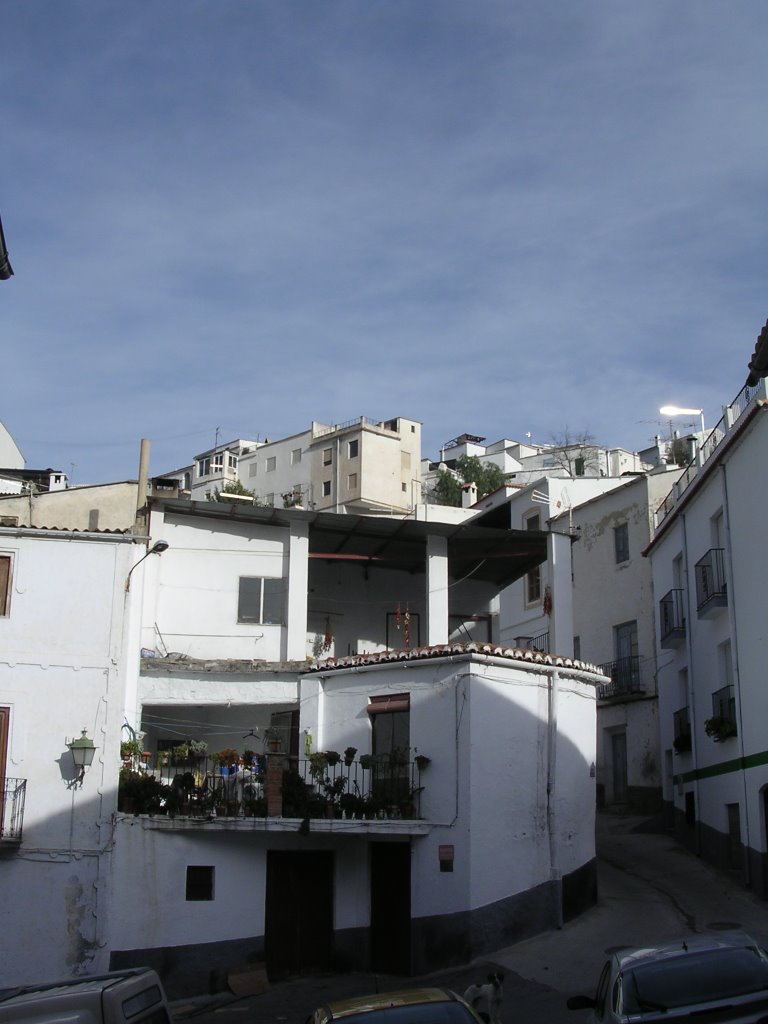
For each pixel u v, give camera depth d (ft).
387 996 35.86
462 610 100.58
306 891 67.62
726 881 77.20
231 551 85.81
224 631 83.92
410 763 69.51
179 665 77.00
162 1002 39.75
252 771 68.64
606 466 184.44
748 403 77.77
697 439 117.29
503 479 235.61
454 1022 33.47
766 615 72.84
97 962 60.03
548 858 69.56
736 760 77.77
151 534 83.15
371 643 94.79
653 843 94.02
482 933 64.34
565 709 73.77
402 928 67.10
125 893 61.46
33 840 62.03
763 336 73.05
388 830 66.13
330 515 84.84
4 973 59.67
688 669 91.15
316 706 75.72
